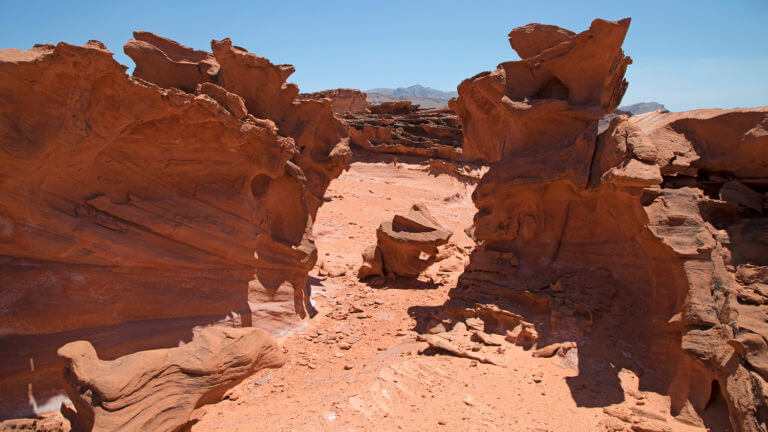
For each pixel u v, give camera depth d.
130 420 5.30
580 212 11.95
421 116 48.56
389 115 48.34
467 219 31.92
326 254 20.38
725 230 9.55
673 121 10.63
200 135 10.09
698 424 7.49
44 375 8.00
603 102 14.27
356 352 11.33
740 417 6.59
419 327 12.54
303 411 7.96
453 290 13.42
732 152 10.14
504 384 8.95
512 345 10.59
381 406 7.94
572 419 7.83
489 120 13.96
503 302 11.95
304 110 14.50
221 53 12.16
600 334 10.06
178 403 5.68
